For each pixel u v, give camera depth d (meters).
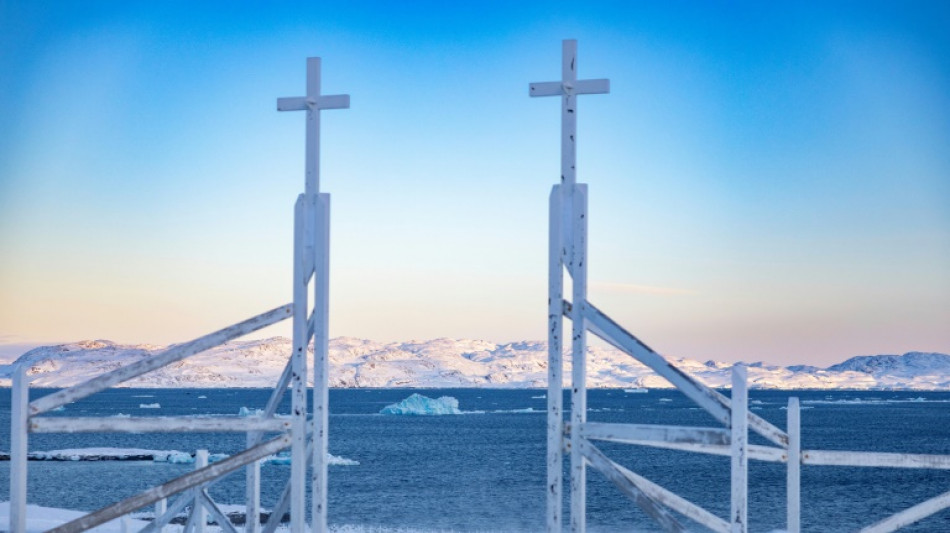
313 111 10.81
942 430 126.75
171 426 10.07
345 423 151.75
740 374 8.84
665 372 9.43
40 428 10.03
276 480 56.34
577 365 10.04
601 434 9.87
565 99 10.23
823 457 10.42
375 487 54.50
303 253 10.71
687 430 9.20
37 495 47.28
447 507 44.22
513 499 47.75
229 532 13.45
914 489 55.00
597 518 38.81
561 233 10.12
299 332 10.70
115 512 9.96
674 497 9.95
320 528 10.62
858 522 40.47
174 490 10.12
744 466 8.80
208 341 10.45
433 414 187.88
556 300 10.12
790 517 10.26
